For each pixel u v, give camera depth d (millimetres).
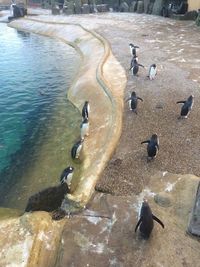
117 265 8977
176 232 9797
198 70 22156
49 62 31156
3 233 10289
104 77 21938
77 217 10633
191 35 32406
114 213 10633
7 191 13680
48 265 9312
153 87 19688
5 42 40156
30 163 15453
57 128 18453
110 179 12117
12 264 9203
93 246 9562
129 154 13578
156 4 45531
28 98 22891
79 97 21312
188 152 13461
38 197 11586
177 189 11430
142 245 9461
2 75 27750
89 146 15219
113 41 31250
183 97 18188
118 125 15336
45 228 10242
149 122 15930
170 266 8867
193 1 39938
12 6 55188
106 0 53781
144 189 11570
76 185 12344
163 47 28297
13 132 18359
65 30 41469
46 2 60062
